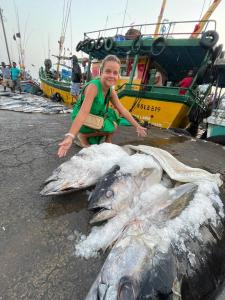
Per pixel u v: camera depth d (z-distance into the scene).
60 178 1.98
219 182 2.39
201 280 1.35
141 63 8.13
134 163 2.01
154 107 7.37
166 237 1.36
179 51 7.23
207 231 1.64
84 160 2.15
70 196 2.19
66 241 1.68
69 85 12.23
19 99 9.14
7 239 1.64
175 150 4.70
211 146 5.64
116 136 5.01
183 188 2.01
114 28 8.21
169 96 6.97
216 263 1.51
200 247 1.49
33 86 16.53
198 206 1.77
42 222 1.84
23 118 5.54
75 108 3.20
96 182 2.10
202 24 7.98
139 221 1.44
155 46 7.10
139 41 7.37
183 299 1.20
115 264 1.15
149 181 2.06
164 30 7.69
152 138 5.44
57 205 2.06
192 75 7.75
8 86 13.38
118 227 1.69
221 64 7.19
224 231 1.78
